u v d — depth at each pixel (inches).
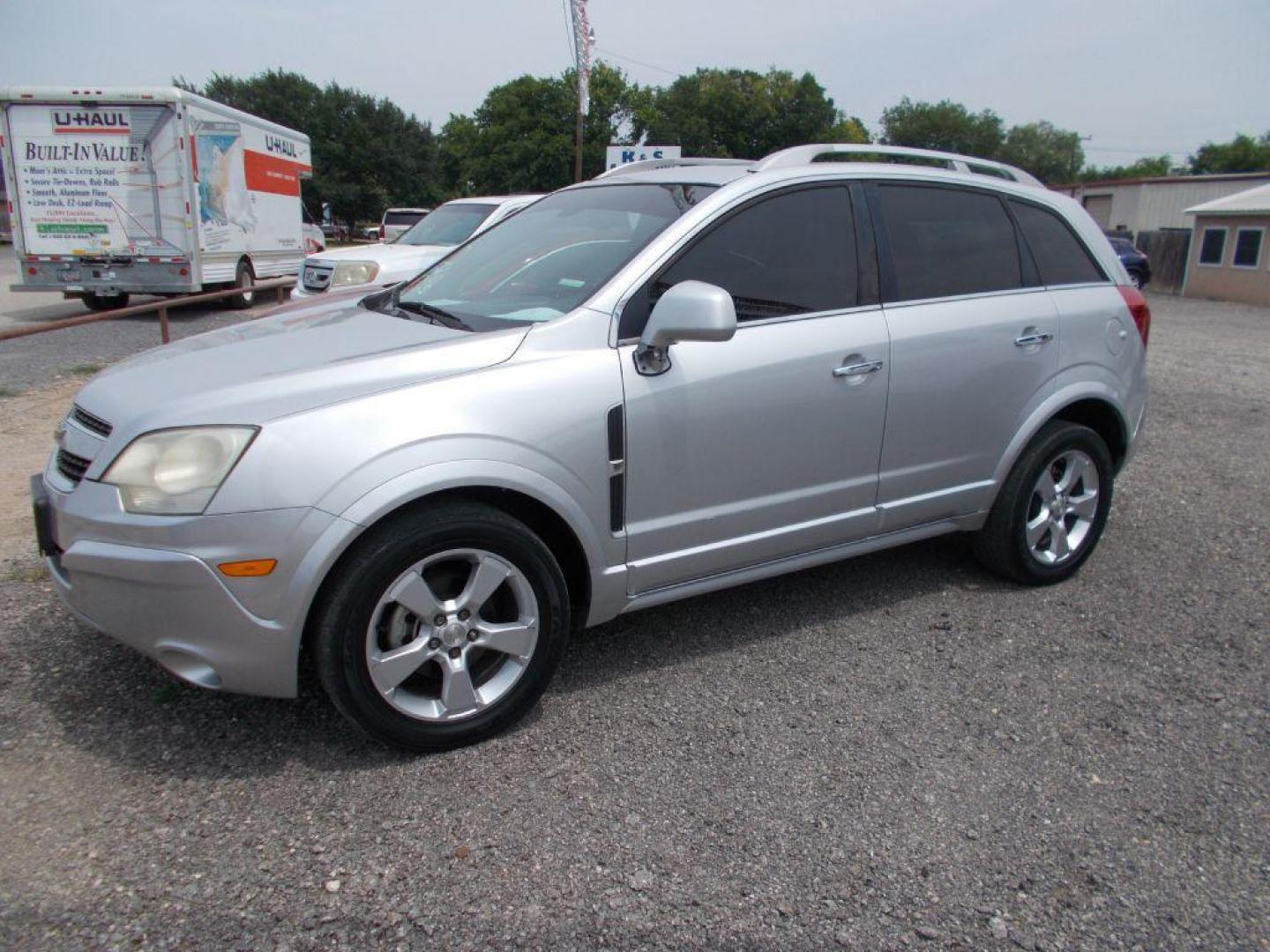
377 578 106.7
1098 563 187.0
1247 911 94.0
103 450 108.3
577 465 119.2
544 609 119.4
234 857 97.0
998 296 161.8
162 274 557.0
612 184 162.6
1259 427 325.1
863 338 143.2
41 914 88.5
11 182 535.8
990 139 3248.0
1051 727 126.6
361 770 112.3
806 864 98.7
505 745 118.8
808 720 126.3
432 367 115.0
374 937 87.2
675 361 127.1
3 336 232.1
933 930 90.3
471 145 1876.2
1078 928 91.2
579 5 868.6
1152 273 1358.3
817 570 179.9
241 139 623.8
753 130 2003.0
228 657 105.2
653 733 122.3
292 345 126.0
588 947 86.9
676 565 132.3
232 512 101.7
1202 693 136.9
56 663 133.6
